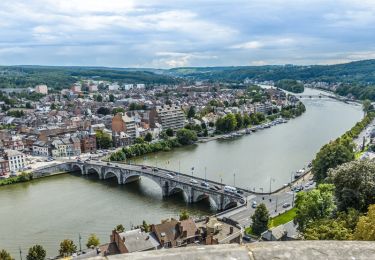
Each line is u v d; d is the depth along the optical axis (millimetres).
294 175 189125
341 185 75375
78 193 178375
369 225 51000
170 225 106062
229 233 107188
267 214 112750
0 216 147000
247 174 195625
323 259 11562
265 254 11766
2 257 99750
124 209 154000
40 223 138875
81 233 129250
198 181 170625
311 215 84188
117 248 100750
